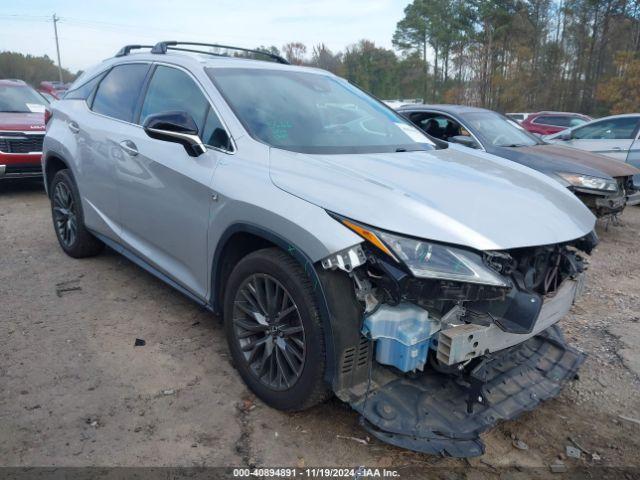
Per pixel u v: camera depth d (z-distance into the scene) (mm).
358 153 3104
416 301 2338
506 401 2648
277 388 2727
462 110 7664
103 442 2533
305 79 3842
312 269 2363
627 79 39219
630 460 2668
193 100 3422
